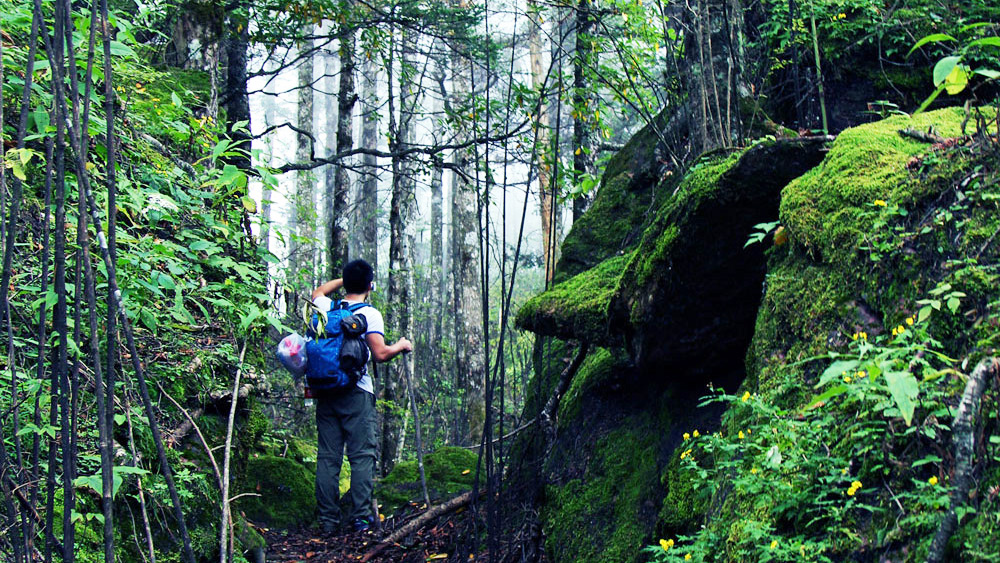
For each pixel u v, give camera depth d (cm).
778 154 255
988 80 183
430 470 571
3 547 190
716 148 376
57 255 160
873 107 476
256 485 529
